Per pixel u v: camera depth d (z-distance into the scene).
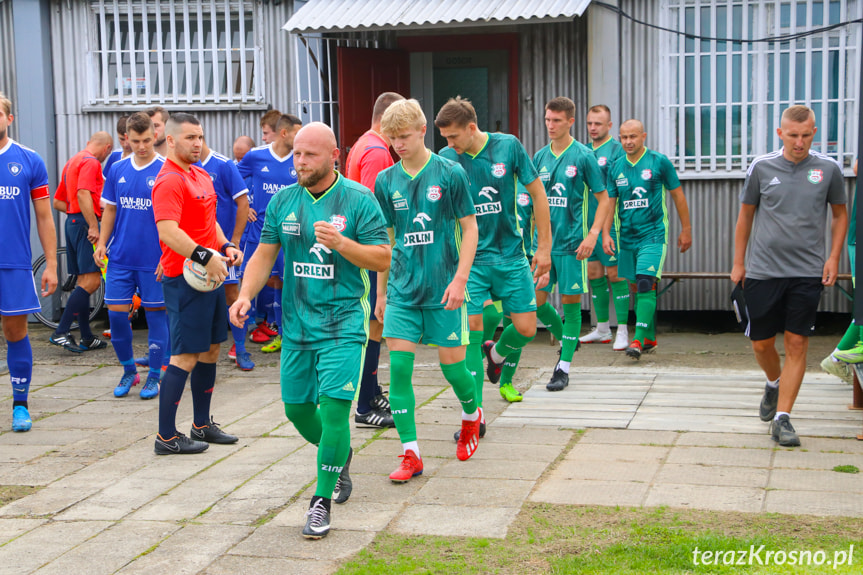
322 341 4.04
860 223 5.12
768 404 5.59
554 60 9.40
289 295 4.12
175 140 5.31
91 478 4.95
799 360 5.20
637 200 7.83
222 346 8.96
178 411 6.38
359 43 9.67
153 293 6.85
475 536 3.93
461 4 8.77
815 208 5.09
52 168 9.95
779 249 5.14
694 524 3.96
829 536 3.78
